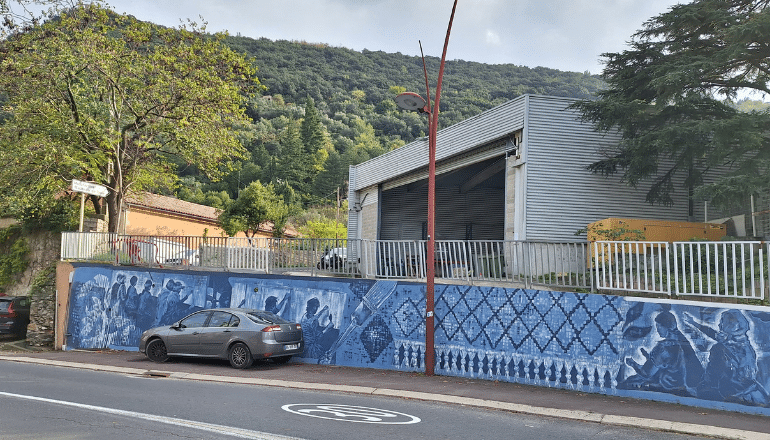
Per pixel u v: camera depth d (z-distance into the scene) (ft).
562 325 38.83
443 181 83.46
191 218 119.65
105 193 72.69
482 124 63.21
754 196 49.37
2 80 74.54
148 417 27.25
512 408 31.12
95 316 66.80
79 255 70.28
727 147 46.19
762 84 49.62
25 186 76.79
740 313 31.99
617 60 54.29
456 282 45.98
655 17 50.70
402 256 49.08
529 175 56.59
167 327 50.44
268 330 46.06
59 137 73.92
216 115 80.07
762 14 42.47
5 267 87.15
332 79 549.54
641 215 58.39
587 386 37.22
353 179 93.15
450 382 40.32
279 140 330.34
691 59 48.14
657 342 34.73
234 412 28.58
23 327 73.82
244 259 57.77
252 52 552.82
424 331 45.96
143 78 77.87
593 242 38.63
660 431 26.63
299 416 27.76
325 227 161.48
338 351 49.93
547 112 57.47
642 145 50.42
